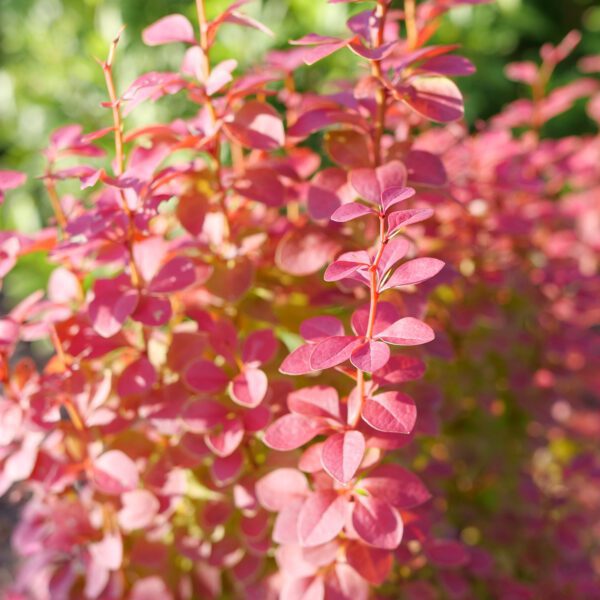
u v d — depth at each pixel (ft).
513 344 1.79
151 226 1.41
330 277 1.02
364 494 1.12
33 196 3.69
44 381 1.25
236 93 1.26
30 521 1.44
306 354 1.07
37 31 3.49
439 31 3.24
